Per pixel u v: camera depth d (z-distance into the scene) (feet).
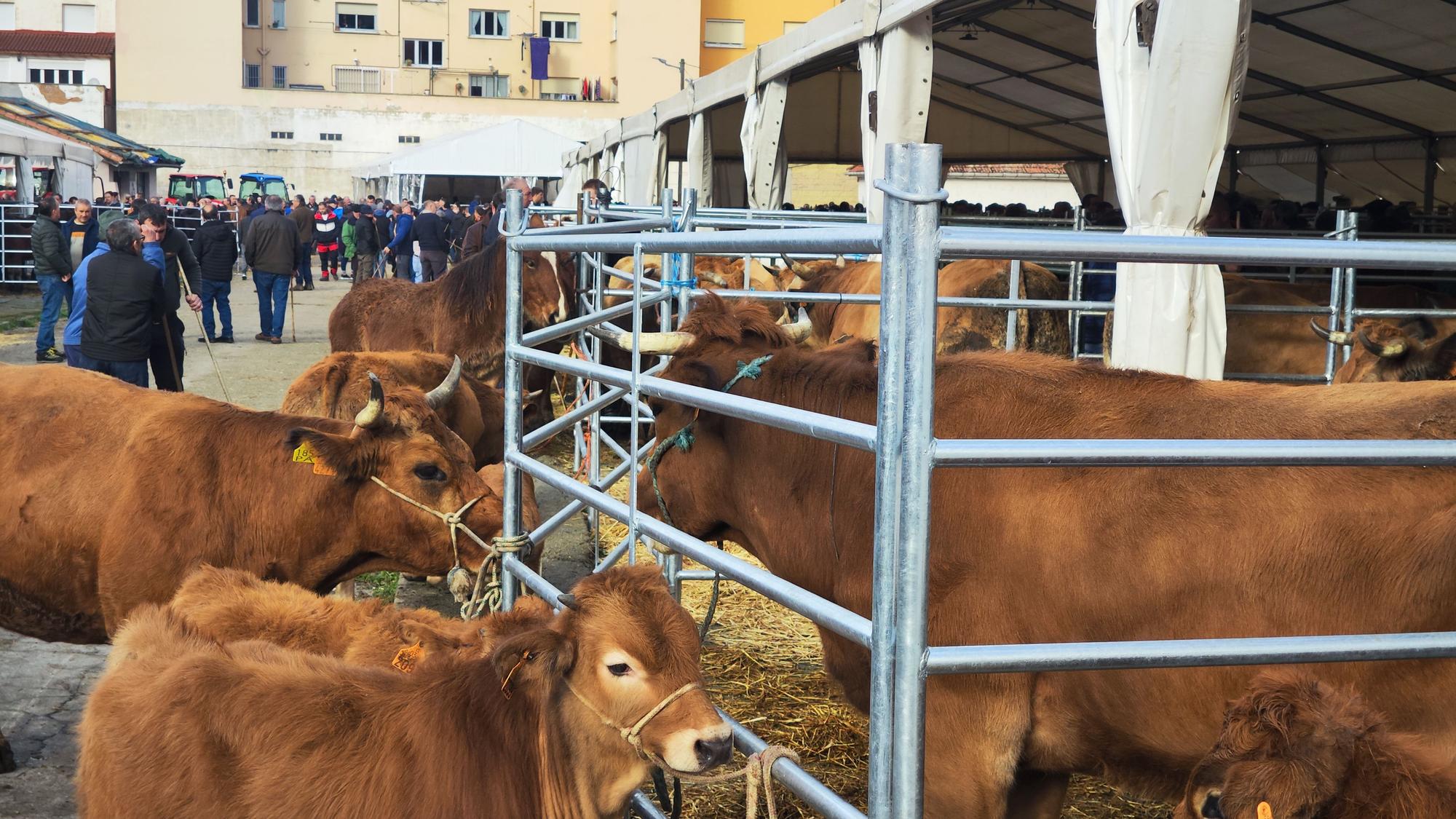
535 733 9.44
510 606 14.51
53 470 15.51
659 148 59.31
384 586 23.00
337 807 9.46
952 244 7.06
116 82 167.73
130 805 10.11
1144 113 17.40
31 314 63.82
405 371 22.38
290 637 12.76
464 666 9.89
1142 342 17.38
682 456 12.33
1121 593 9.12
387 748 9.62
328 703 9.91
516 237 14.08
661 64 175.52
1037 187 126.52
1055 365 10.27
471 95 189.16
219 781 9.78
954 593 9.75
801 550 11.39
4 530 15.47
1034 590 9.46
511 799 9.37
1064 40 41.57
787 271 37.06
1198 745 9.01
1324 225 43.60
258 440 15.74
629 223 18.30
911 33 28.99
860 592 10.62
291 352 52.29
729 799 14.47
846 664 11.05
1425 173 48.06
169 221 35.78
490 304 32.37
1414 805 6.25
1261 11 32.40
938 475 9.86
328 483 15.42
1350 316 22.71
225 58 168.55
